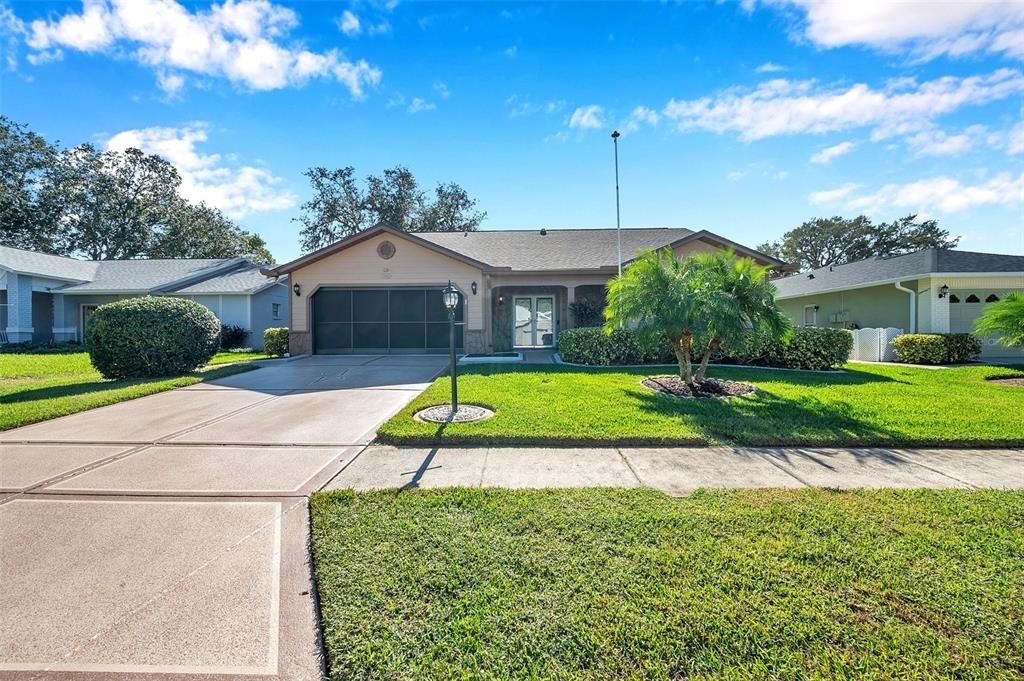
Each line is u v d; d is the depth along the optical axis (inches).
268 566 105.0
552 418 228.7
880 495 139.4
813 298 816.3
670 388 315.6
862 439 194.5
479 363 470.3
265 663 75.8
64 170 1316.4
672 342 326.3
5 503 140.3
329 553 108.0
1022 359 544.4
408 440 200.5
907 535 114.0
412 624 83.4
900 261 653.9
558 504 134.7
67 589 95.8
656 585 93.8
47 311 845.8
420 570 100.5
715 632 79.9
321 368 448.5
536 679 70.6
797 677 70.6
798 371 404.5
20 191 1256.8
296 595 94.1
